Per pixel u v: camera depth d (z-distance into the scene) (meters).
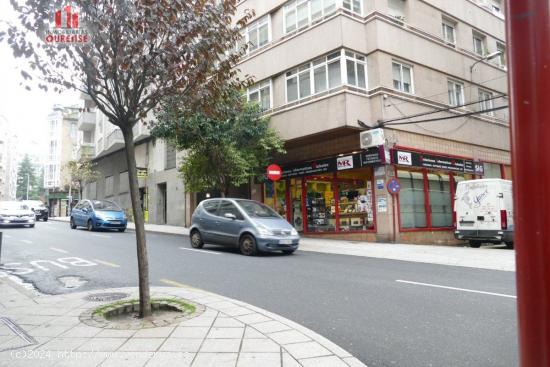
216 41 5.97
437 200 17.80
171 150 25.86
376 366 4.02
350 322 5.41
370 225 15.94
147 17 5.30
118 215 20.30
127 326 4.89
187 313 5.47
